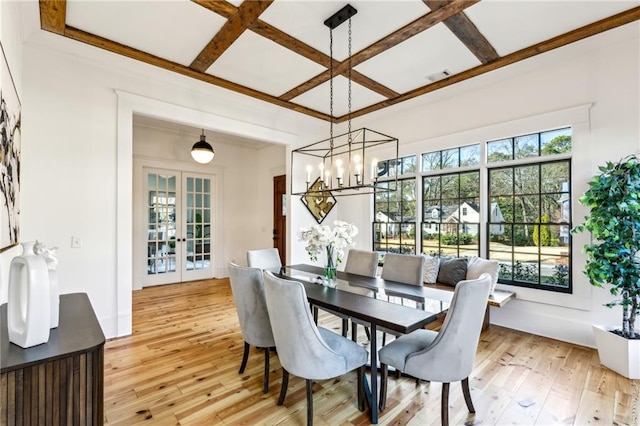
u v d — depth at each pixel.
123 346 2.94
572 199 2.96
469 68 3.21
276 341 1.89
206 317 3.82
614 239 2.28
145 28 2.54
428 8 2.29
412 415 1.91
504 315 3.38
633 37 2.63
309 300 2.18
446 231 3.95
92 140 3.02
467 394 1.89
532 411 1.93
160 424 1.82
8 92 1.83
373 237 4.81
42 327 1.21
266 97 3.98
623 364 2.31
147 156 5.41
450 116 3.91
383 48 2.84
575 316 2.94
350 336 3.18
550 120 3.08
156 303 4.43
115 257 3.13
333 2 2.23
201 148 4.71
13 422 1.04
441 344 1.67
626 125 2.68
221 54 2.96
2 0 1.67
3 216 1.67
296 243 4.90
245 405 2.02
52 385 1.12
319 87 3.71
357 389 2.17
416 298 2.18
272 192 6.47
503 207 3.47
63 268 2.84
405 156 4.41
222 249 6.37
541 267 3.18
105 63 3.04
